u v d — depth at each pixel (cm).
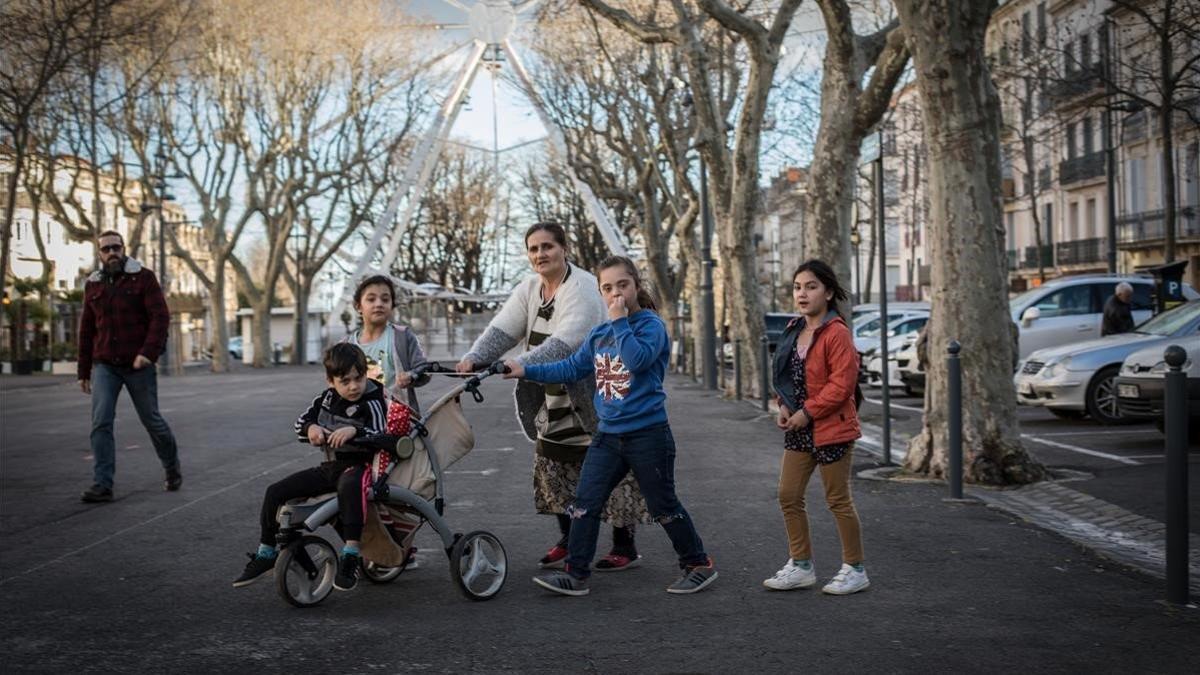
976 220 1066
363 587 658
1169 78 2267
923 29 1052
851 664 500
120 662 510
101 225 4350
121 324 1003
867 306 3244
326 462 615
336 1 5175
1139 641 533
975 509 910
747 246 2330
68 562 729
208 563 723
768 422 1783
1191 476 1090
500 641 541
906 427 1708
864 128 1695
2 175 3288
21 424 1938
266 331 5988
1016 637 541
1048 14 4284
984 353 1063
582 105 3847
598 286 680
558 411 677
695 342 3475
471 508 934
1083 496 974
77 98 3375
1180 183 3797
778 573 647
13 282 4847
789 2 2180
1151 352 1341
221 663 507
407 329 704
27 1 2448
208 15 4272
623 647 529
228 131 5241
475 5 5025
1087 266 4569
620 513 678
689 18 2331
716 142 2358
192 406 2348
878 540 780
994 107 1073
